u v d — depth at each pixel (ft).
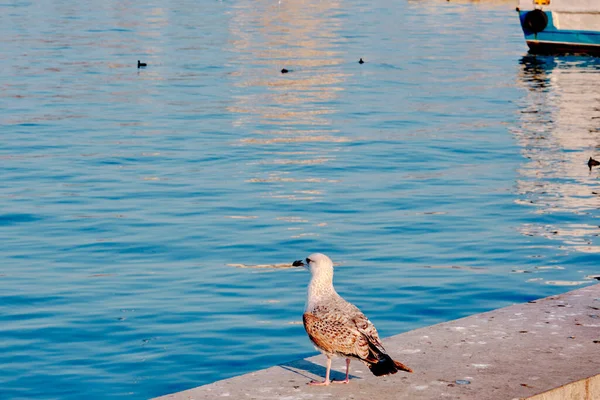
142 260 45.68
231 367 31.73
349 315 19.19
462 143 78.74
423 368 19.71
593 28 140.05
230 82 116.57
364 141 79.71
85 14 212.23
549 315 22.89
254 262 45.19
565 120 90.33
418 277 42.32
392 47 154.71
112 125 86.94
